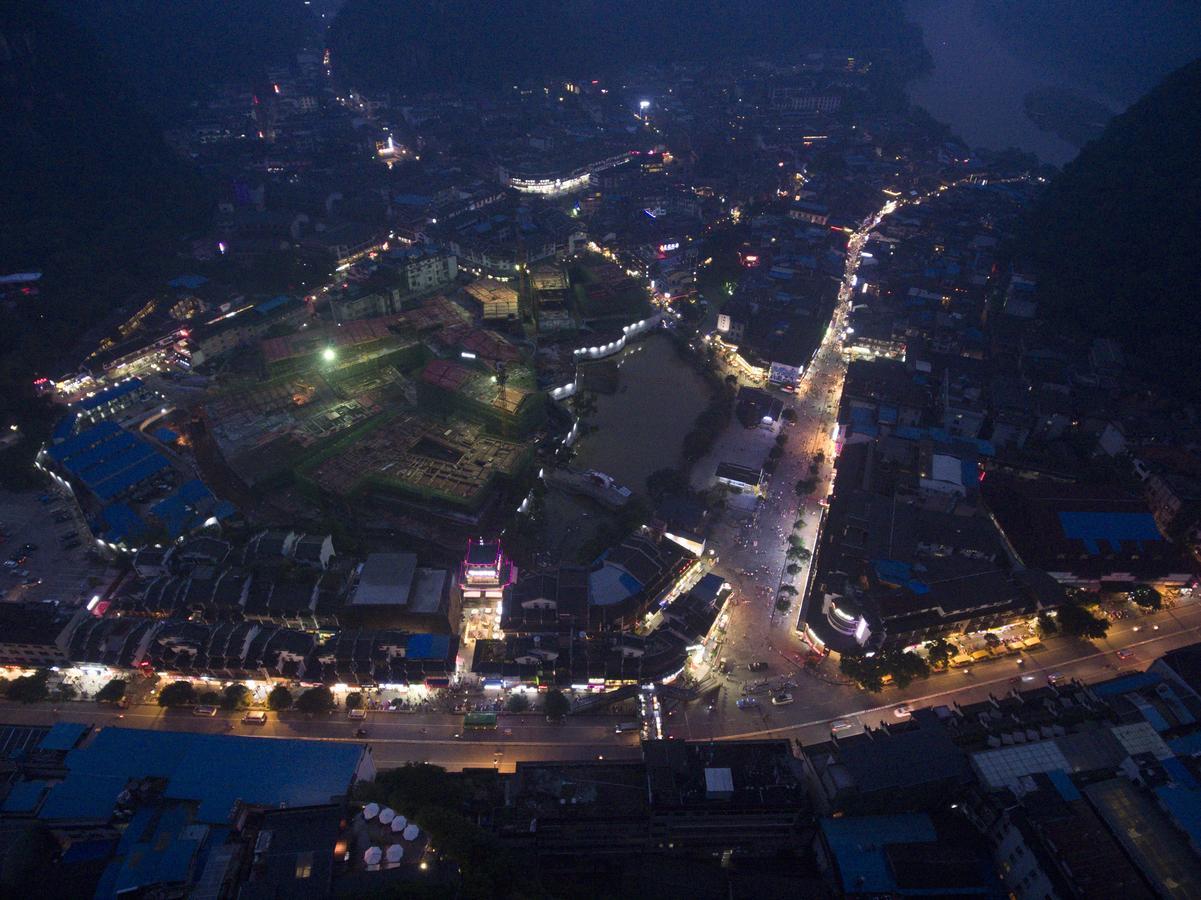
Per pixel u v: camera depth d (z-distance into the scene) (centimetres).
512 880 13700
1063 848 13850
